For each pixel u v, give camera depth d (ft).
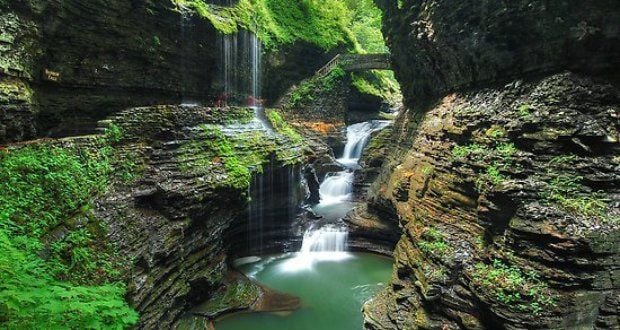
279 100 95.20
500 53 37.29
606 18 27.66
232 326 38.75
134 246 31.99
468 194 34.42
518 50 35.35
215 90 68.90
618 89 28.35
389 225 58.39
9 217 23.93
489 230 30.07
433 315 31.12
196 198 39.78
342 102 103.60
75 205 29.22
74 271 25.35
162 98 57.47
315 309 42.29
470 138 37.04
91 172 33.01
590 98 28.78
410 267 36.50
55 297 16.69
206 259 42.63
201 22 60.39
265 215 57.88
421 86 60.80
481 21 37.99
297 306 42.83
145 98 54.03
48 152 29.89
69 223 27.86
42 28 36.81
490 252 28.76
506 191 27.76
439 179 39.88
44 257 24.13
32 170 27.68
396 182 53.26
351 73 105.91
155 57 53.21
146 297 30.78
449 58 46.88
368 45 140.67
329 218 67.97
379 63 98.73
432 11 46.09
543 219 25.79
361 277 50.52
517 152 29.76
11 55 33.35
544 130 28.73
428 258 33.50
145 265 32.01
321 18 107.76
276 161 57.77
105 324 17.67
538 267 25.34
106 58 45.88
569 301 23.84
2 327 14.39
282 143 62.49
